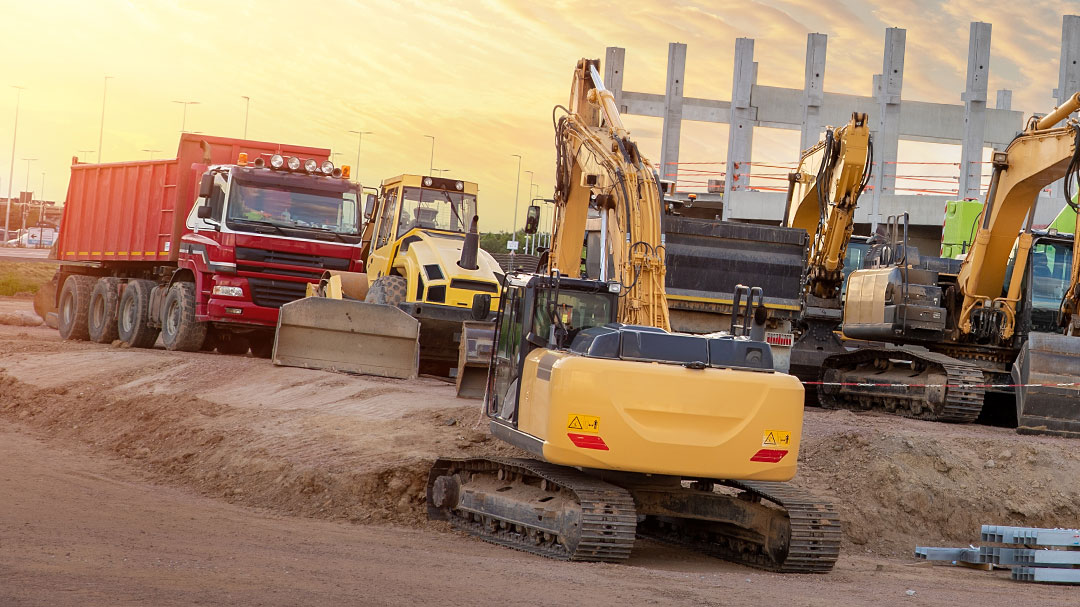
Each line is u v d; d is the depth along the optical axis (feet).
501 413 39.27
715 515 37.40
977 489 46.78
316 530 37.76
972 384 57.88
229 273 73.72
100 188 93.15
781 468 34.14
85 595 22.21
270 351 85.05
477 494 39.17
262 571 26.55
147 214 85.61
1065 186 54.80
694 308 62.18
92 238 93.81
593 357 33.76
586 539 33.42
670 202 64.08
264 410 57.31
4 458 50.57
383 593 24.97
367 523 41.88
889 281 61.52
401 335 65.98
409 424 51.49
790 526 34.91
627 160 41.91
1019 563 38.24
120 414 60.29
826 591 31.32
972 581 36.78
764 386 34.01
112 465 51.75
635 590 28.53
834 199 65.87
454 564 30.68
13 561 25.21
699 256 62.18
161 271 87.66
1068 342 54.34
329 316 66.64
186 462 50.60
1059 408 53.88
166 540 31.17
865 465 48.26
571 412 33.01
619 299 39.96
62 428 61.16
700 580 31.63
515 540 36.73
